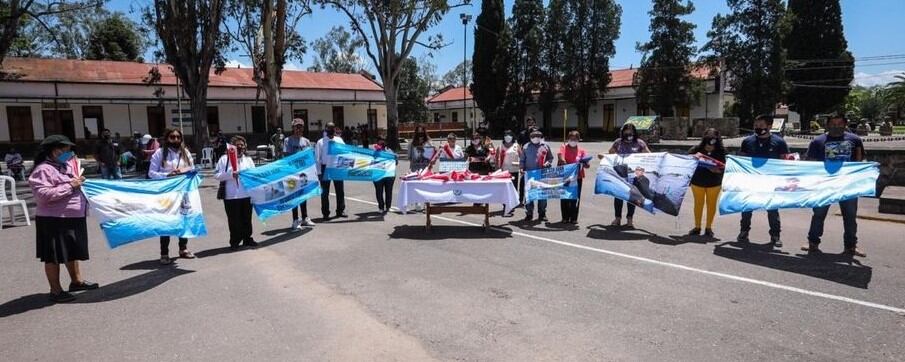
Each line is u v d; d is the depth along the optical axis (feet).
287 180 29.73
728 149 57.11
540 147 32.83
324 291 19.79
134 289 20.47
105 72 117.08
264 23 78.23
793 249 25.21
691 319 16.67
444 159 34.76
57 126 110.63
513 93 160.66
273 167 29.12
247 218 27.12
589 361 13.93
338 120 152.05
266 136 137.18
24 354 14.94
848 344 14.82
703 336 15.40
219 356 14.52
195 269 23.16
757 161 26.61
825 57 152.35
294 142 32.96
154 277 22.02
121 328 16.65
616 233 29.43
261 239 28.99
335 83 150.92
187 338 15.76
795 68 153.28
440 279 21.11
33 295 20.16
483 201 29.73
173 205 23.56
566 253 24.97
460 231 30.40
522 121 162.30
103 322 17.17
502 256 24.56
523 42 157.28
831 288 19.38
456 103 207.21
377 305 18.24
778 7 127.44
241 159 27.45
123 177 65.82
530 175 32.55
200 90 81.05
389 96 102.42
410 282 20.76
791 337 15.29
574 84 152.25
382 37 99.96
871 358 13.98
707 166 27.81
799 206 24.06
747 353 14.32
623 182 30.14
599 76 150.61
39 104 107.96
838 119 25.04
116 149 66.90
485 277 21.30
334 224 32.91
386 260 24.11
